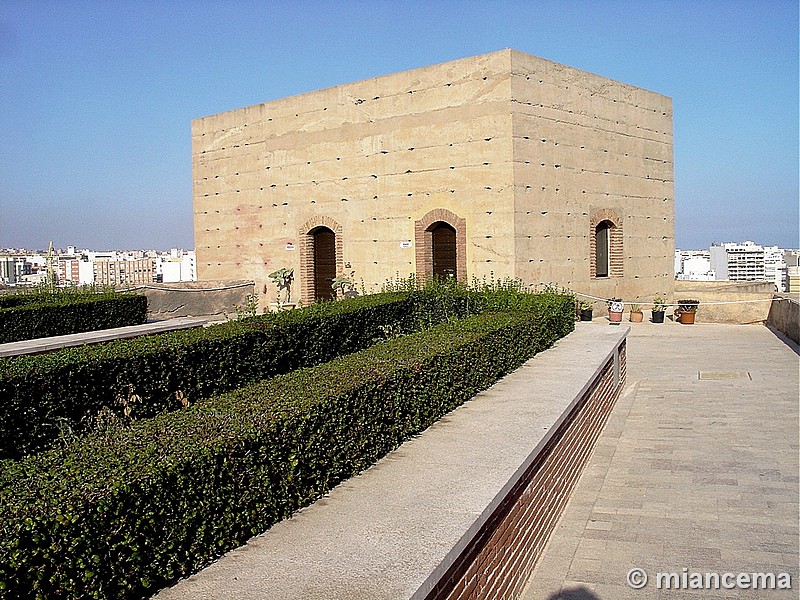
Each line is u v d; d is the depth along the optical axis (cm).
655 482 888
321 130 2234
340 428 558
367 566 409
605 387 1159
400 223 2069
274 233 2388
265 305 2420
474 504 504
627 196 2252
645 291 2342
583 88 2078
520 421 734
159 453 428
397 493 530
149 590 384
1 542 324
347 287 2183
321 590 381
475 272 1925
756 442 1037
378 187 2109
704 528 747
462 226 1944
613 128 2192
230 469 444
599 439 1081
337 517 486
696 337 2048
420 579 393
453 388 789
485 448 641
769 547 700
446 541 442
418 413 695
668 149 2422
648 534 736
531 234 1905
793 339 1956
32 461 429
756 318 2358
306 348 1105
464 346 826
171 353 870
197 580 397
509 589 576
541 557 688
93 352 818
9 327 1484
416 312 1426
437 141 1984
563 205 2009
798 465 932
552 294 1478
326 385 595
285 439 492
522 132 1875
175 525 402
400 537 449
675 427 1133
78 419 769
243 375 977
